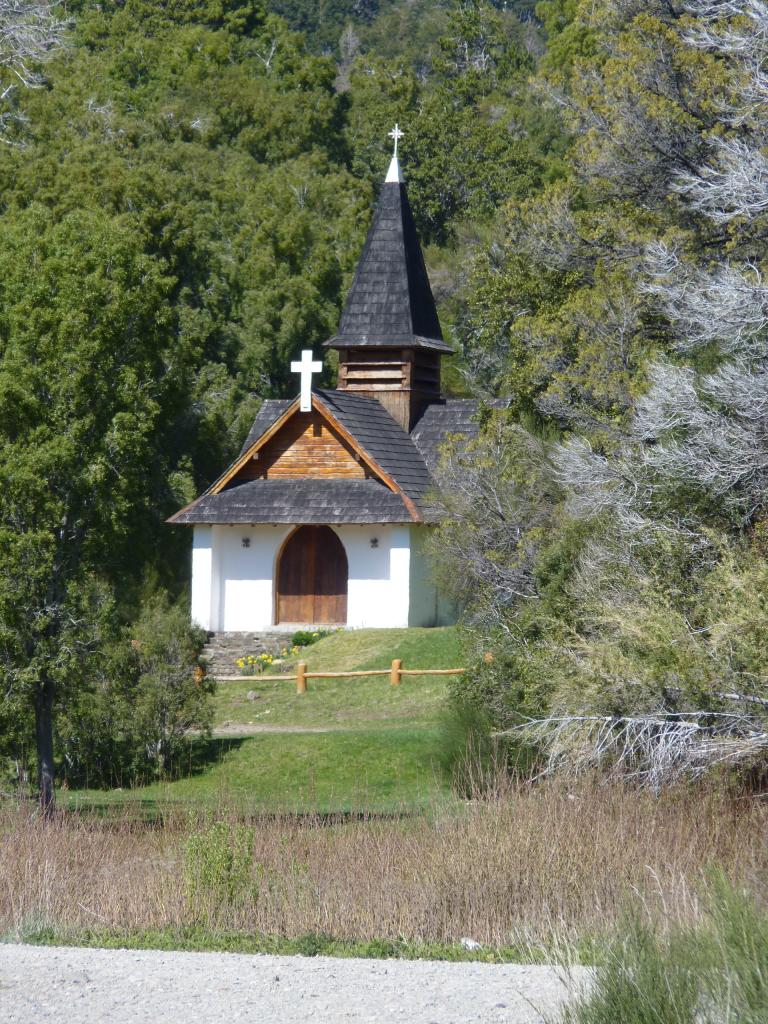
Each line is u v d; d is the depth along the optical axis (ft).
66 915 158.92
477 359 639.35
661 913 127.75
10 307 244.22
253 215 652.48
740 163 236.22
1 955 138.41
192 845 163.02
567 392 293.84
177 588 527.40
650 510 205.98
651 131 318.24
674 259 259.60
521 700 233.96
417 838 173.27
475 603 287.89
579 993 108.37
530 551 266.57
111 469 244.22
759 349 217.15
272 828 186.39
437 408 497.05
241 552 463.42
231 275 620.49
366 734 317.63
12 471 232.94
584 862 158.51
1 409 238.48
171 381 256.93
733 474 198.49
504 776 192.75
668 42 325.01
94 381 242.37
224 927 155.12
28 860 171.73
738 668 175.63
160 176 594.65
